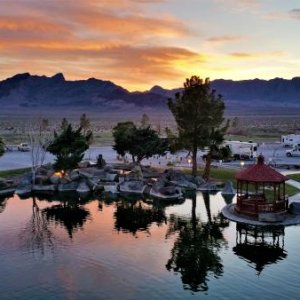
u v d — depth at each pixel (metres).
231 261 41.41
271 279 37.00
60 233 50.56
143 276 37.59
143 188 76.44
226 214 58.12
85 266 39.91
